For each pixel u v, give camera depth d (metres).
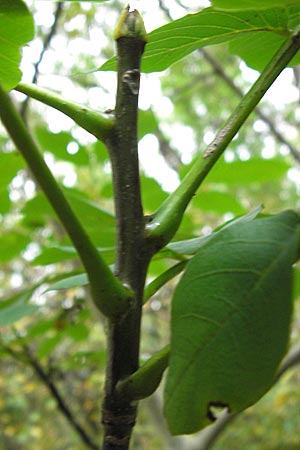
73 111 0.22
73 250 0.33
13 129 0.19
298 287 0.31
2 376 1.90
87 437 0.71
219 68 1.06
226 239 0.18
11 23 0.22
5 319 0.38
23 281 1.42
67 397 1.67
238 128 0.23
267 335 0.17
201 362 0.17
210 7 0.23
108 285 0.21
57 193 0.19
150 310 1.47
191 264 0.18
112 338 0.22
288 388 1.90
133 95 0.22
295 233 0.18
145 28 0.23
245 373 0.17
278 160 0.49
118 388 0.21
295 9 0.24
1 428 1.97
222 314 0.18
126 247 0.22
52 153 0.53
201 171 0.23
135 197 0.22
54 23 0.74
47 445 2.09
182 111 1.76
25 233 0.54
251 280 0.18
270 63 0.23
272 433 1.97
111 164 0.22
